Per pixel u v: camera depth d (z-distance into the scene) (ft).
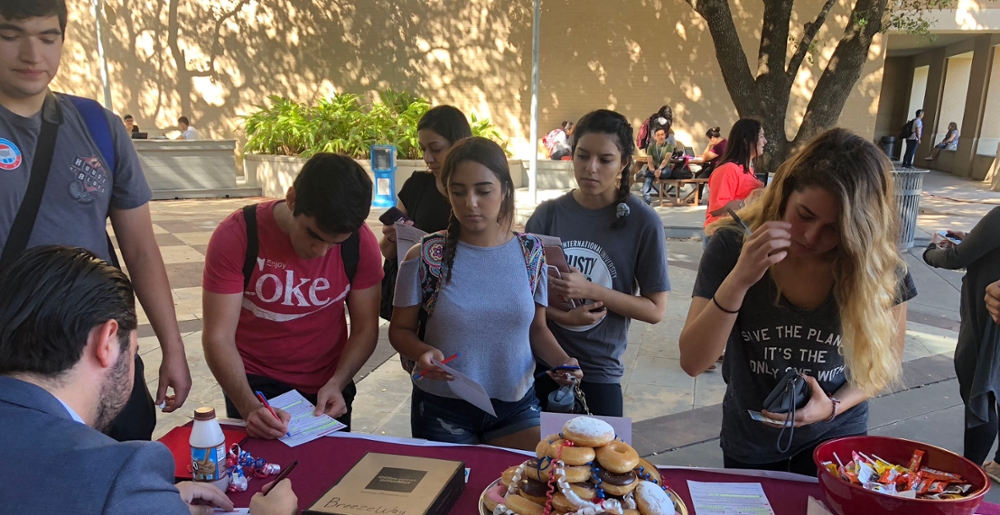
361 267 7.14
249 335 6.96
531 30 47.26
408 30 49.16
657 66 46.06
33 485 3.06
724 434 6.09
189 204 39.32
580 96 47.55
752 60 44.11
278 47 50.70
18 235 5.65
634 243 7.64
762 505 4.92
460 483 5.00
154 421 6.79
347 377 7.05
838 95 27.76
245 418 6.34
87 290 3.44
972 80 59.06
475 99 49.26
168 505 3.31
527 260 6.69
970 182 54.24
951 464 4.46
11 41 5.26
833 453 4.71
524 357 6.77
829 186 4.65
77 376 3.43
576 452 4.17
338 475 5.39
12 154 5.61
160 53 51.29
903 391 12.69
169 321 6.95
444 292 6.49
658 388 13.15
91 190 6.07
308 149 41.63
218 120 51.98
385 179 38.11
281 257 6.68
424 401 6.91
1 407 3.23
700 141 46.57
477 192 6.18
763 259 4.69
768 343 5.49
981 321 8.84
